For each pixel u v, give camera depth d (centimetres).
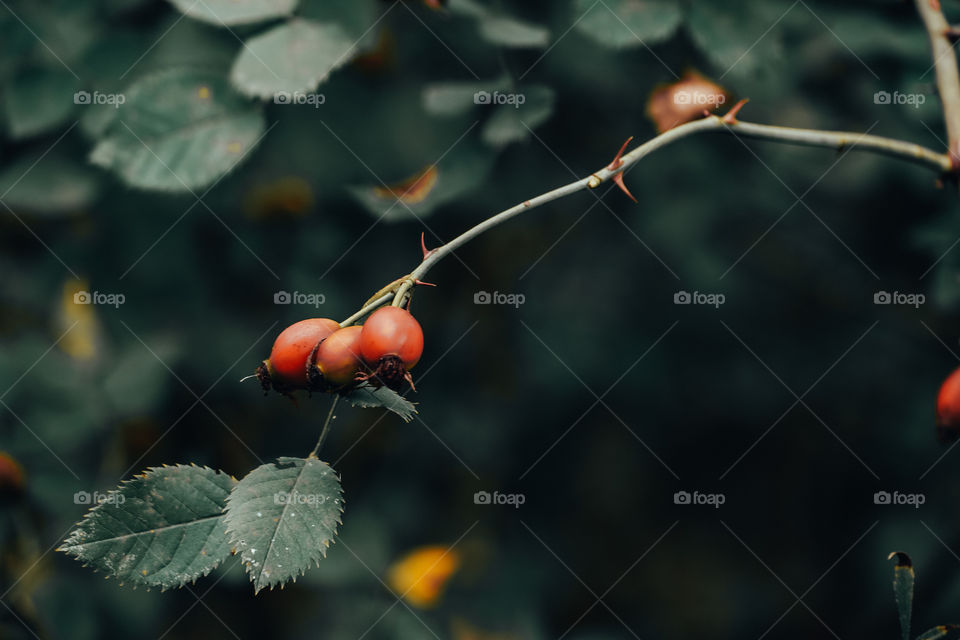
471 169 53
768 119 61
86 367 57
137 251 58
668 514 93
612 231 74
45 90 52
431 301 76
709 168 65
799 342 77
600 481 90
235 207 59
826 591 82
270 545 41
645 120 59
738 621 88
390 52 55
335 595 63
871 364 76
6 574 56
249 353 61
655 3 51
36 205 53
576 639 75
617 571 90
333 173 56
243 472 63
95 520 42
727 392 80
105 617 57
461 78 55
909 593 44
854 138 46
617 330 78
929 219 61
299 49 49
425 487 74
